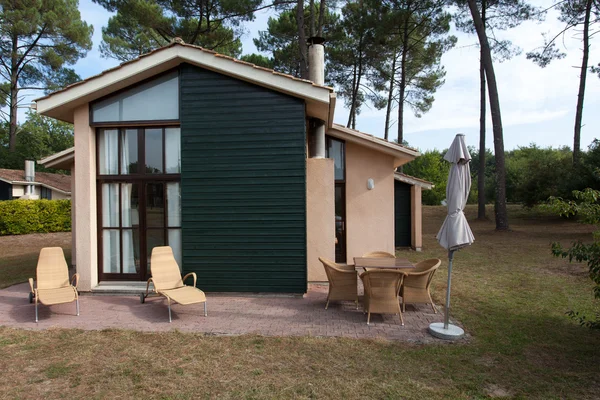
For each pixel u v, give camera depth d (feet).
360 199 34.32
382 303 18.95
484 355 15.15
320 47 30.48
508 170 95.76
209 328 18.06
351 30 73.26
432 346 15.99
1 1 83.20
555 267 32.81
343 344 16.12
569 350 15.65
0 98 97.66
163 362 14.37
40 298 19.48
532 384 12.85
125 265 25.68
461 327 18.30
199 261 24.04
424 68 81.71
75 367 13.96
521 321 19.16
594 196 15.98
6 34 88.48
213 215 24.00
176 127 25.35
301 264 23.71
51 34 91.91
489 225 68.39
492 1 61.36
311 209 27.50
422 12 68.33
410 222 46.55
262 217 23.80
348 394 12.17
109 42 79.97
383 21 66.18
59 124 149.28
